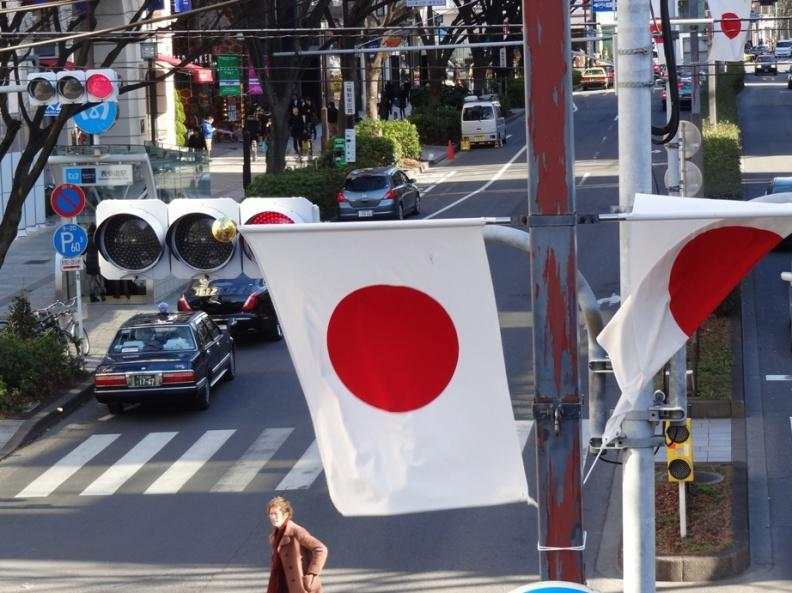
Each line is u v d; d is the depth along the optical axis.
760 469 42.41
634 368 16.50
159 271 21.48
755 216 15.70
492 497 16.12
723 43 64.62
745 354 56.91
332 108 159.00
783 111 158.12
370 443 16.14
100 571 35.28
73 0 36.03
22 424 50.56
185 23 110.44
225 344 57.09
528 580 33.28
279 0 94.88
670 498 36.84
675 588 32.25
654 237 15.89
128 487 43.44
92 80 38.62
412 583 33.34
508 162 130.62
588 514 38.81
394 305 16.05
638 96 23.08
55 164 68.00
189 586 33.78
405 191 98.75
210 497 41.84
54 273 79.31
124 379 51.59
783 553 34.84
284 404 53.69
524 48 14.84
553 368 14.95
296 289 16.11
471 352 16.08
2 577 34.94
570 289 14.92
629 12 22.91
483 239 15.84
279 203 21.38
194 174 85.25
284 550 26.77
